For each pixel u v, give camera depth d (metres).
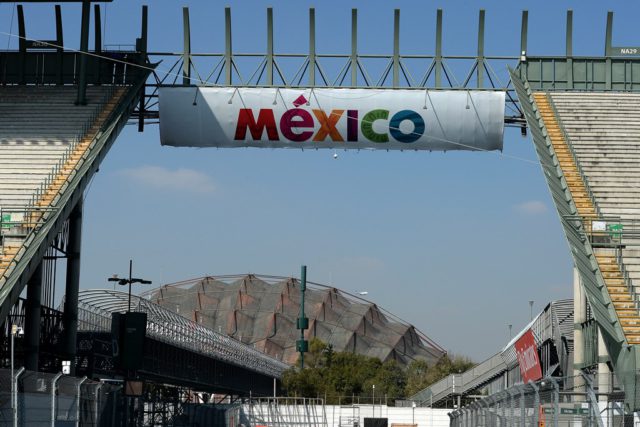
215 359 178.12
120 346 108.12
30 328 104.44
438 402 180.12
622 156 108.50
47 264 119.19
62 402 63.50
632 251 93.00
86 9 115.50
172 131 114.75
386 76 115.69
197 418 129.50
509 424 66.00
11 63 119.56
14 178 101.44
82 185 99.44
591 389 53.78
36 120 111.19
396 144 114.69
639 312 83.69
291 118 113.94
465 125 114.25
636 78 121.62
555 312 132.62
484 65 117.12
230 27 116.44
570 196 100.69
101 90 116.62
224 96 114.44
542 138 110.12
